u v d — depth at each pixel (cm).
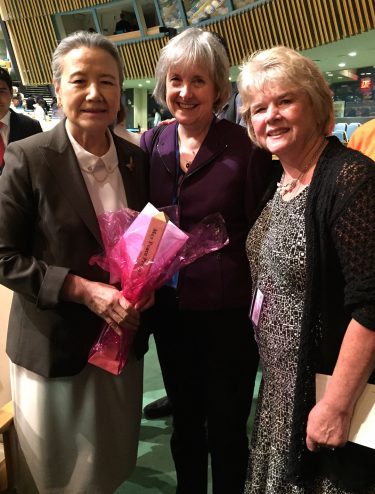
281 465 109
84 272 118
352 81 883
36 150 115
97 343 122
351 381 90
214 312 139
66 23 1152
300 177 106
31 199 114
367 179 90
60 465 132
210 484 191
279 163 130
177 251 116
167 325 148
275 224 109
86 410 130
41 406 127
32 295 113
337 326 96
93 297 114
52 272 112
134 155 136
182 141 142
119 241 114
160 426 231
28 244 121
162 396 257
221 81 135
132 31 1066
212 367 144
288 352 106
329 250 94
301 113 100
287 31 732
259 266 116
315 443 97
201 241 128
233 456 149
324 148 103
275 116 101
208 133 136
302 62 100
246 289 137
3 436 132
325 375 97
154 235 111
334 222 91
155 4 969
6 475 136
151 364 295
